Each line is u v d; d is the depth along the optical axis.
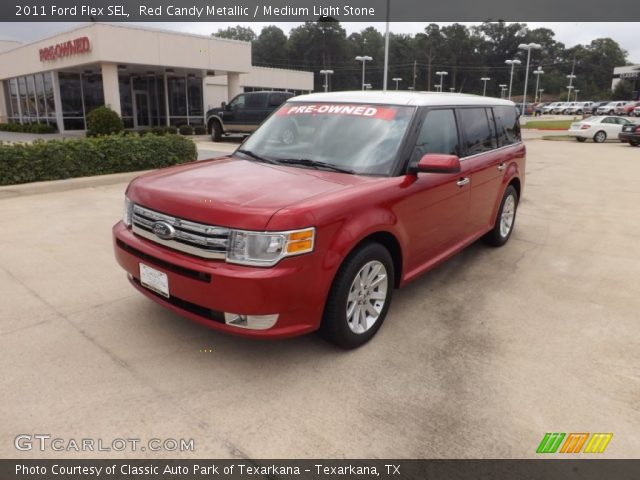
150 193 3.39
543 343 3.78
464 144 4.79
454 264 5.55
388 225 3.54
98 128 17.97
